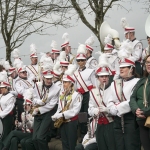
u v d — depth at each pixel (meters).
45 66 9.53
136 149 7.43
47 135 9.61
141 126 6.92
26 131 9.92
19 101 11.07
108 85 7.90
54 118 8.88
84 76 9.64
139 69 10.19
